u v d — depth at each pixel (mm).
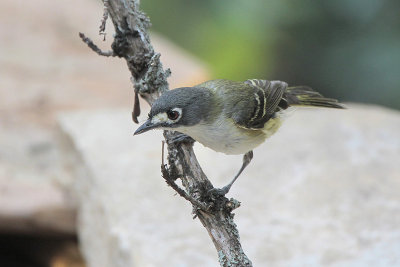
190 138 8070
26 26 19219
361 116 14938
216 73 18547
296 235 10961
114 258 10844
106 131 14094
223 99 8625
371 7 17438
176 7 20453
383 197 11867
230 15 18953
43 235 13047
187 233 10922
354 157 13172
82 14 19906
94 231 12109
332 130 14258
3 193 12852
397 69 17562
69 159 13898
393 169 12758
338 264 10273
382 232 10953
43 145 14766
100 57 18375
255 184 12344
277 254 10523
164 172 6746
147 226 11047
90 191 12445
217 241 7246
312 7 17844
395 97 17672
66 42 18797
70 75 17453
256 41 18562
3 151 14367
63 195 13172
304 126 14469
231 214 7383
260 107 8977
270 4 18188
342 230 11047
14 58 17891
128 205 11555
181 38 20297
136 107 8047
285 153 13328
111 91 17016
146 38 7832
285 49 18438
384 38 17672
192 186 7527
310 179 12438
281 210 11594
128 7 7723
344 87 18109
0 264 13242
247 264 7152
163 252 10430
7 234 12984
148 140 13781
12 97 16328
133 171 12547
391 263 10227
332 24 17969
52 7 20062
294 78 18484
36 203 12766
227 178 12531
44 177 13648
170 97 7883
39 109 16094
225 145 8703
